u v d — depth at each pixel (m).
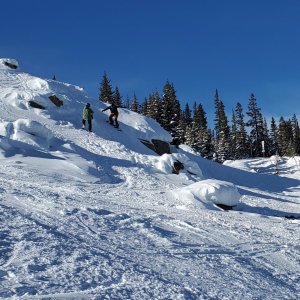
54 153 21.66
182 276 6.31
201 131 74.12
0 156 19.59
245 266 7.50
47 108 30.25
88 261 6.29
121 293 5.16
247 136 84.38
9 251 6.27
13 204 9.75
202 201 15.86
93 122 30.30
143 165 23.70
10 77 35.81
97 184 17.98
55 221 8.62
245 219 13.16
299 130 87.12
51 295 4.84
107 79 75.88
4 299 4.60
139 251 7.46
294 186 35.34
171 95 76.38
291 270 7.72
